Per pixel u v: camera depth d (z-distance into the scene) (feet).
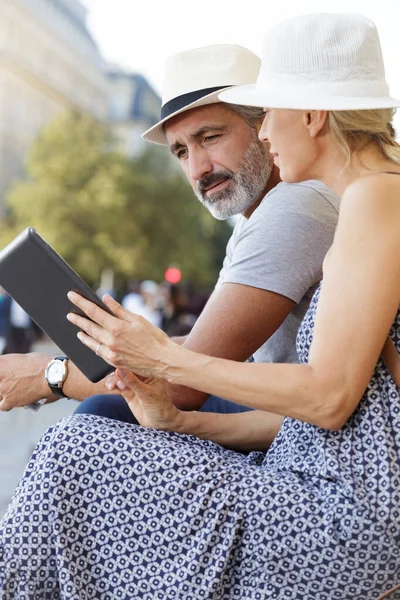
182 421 7.56
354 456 6.21
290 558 6.13
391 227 6.09
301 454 6.53
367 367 6.02
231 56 9.28
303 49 6.61
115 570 6.31
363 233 6.08
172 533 6.23
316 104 6.49
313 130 6.63
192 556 6.17
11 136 203.31
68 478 6.31
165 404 7.37
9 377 8.28
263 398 6.15
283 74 6.69
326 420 6.10
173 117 9.32
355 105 6.45
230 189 9.24
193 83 9.16
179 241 151.74
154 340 6.40
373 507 6.04
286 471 6.54
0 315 51.72
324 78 6.57
